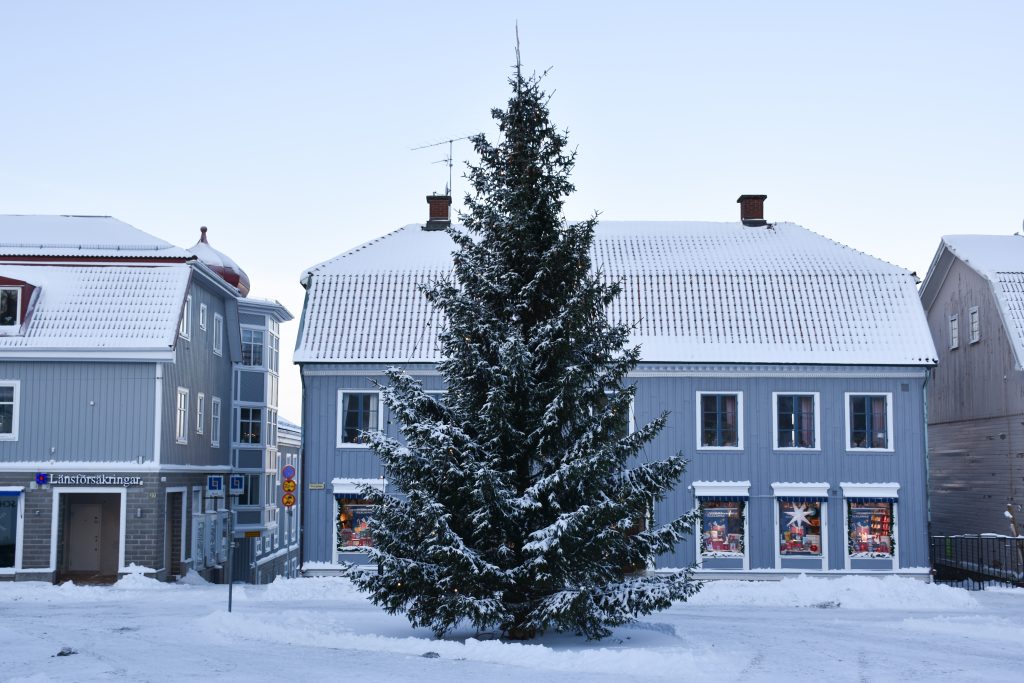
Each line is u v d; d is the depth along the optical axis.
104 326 35.31
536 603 18.81
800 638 21.89
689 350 35.66
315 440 35.56
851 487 35.44
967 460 42.03
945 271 44.38
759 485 35.62
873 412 36.03
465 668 16.45
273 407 50.88
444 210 42.69
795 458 35.72
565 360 19.38
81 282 36.69
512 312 19.80
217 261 46.66
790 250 40.03
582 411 19.36
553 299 19.67
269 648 18.73
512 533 18.89
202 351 40.66
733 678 16.17
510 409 18.97
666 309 36.75
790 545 35.50
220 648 18.70
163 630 21.56
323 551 35.16
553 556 18.22
